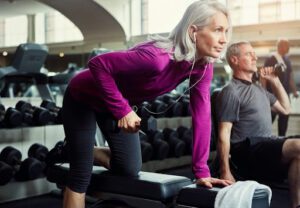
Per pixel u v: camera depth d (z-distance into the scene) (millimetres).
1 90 5988
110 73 1404
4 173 2836
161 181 1512
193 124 1604
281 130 4727
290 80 4793
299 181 1891
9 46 13555
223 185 1392
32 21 12992
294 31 6312
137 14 10148
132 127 1396
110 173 1688
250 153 2127
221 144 2215
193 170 1589
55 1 10203
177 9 8016
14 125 3379
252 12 7398
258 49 6645
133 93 1544
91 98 1588
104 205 1708
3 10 12414
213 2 1404
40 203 2916
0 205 2852
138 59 1369
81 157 1620
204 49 1401
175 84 1537
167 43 1409
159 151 3854
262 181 2131
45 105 3918
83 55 11469
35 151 3232
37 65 5137
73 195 1627
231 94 2238
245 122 2254
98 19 10500
